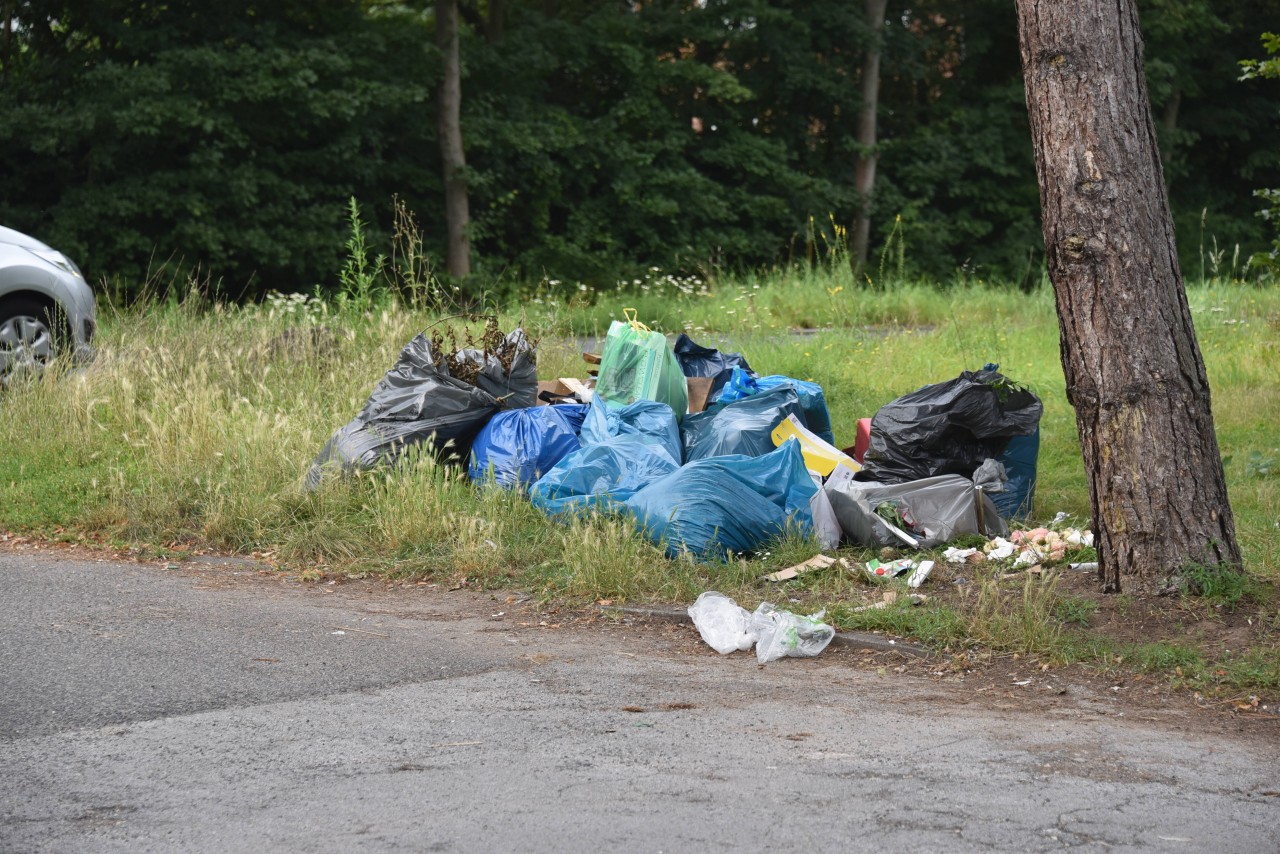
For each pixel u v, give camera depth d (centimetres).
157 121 2256
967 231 3478
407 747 441
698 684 536
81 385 1027
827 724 477
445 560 738
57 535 817
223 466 885
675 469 808
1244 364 1347
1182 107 3756
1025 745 454
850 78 3450
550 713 486
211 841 356
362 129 2650
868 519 754
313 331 1194
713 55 3369
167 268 2422
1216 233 3747
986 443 824
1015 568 699
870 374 1345
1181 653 557
